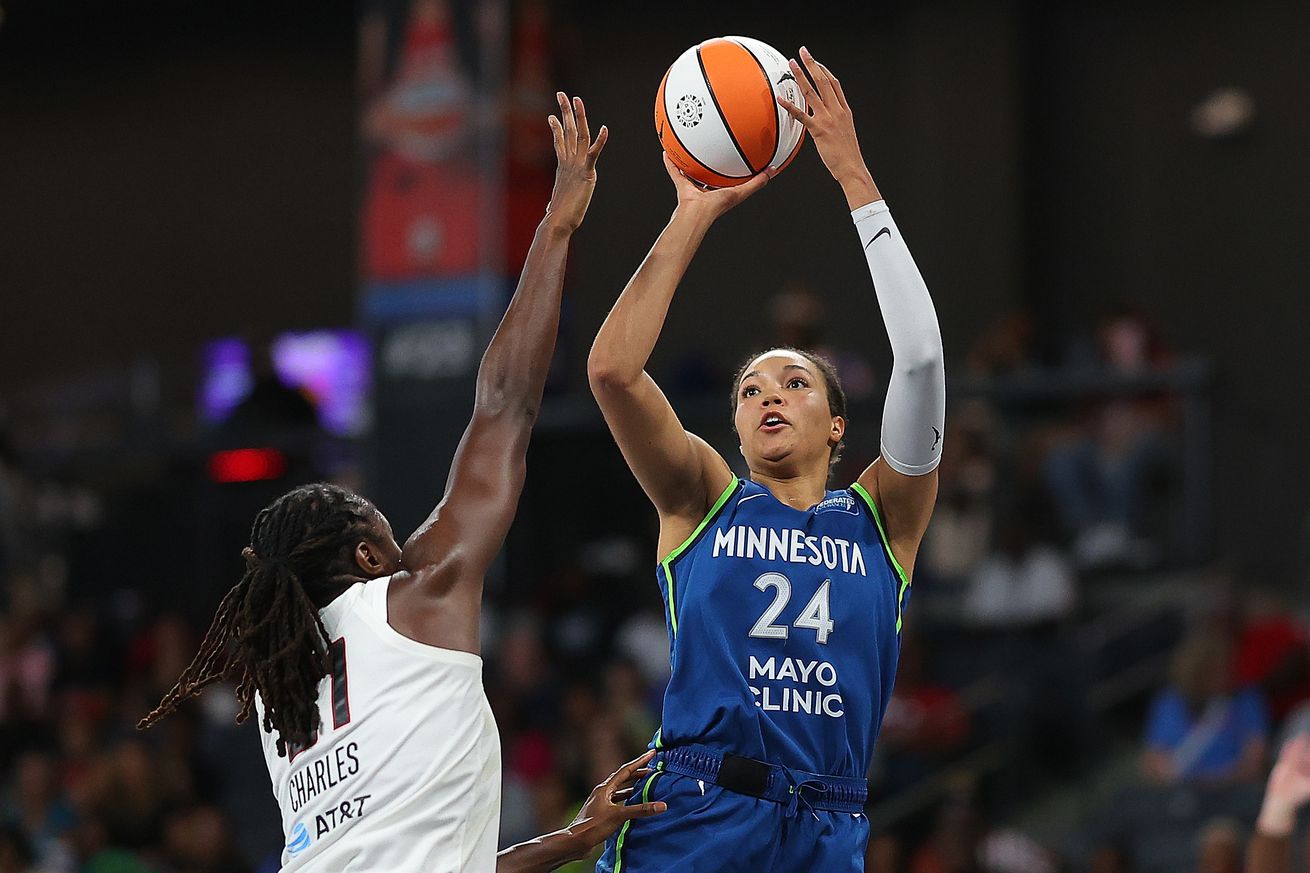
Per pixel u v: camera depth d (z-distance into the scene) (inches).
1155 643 995.9
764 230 1461.6
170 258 1681.8
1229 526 1209.4
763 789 331.0
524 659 989.2
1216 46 1353.3
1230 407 1221.1
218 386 1614.2
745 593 339.9
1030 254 1398.9
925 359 344.8
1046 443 1098.1
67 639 1165.1
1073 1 1405.0
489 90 1126.4
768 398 358.3
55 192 1727.4
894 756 883.4
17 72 1750.7
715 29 1493.6
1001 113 1389.0
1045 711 938.7
